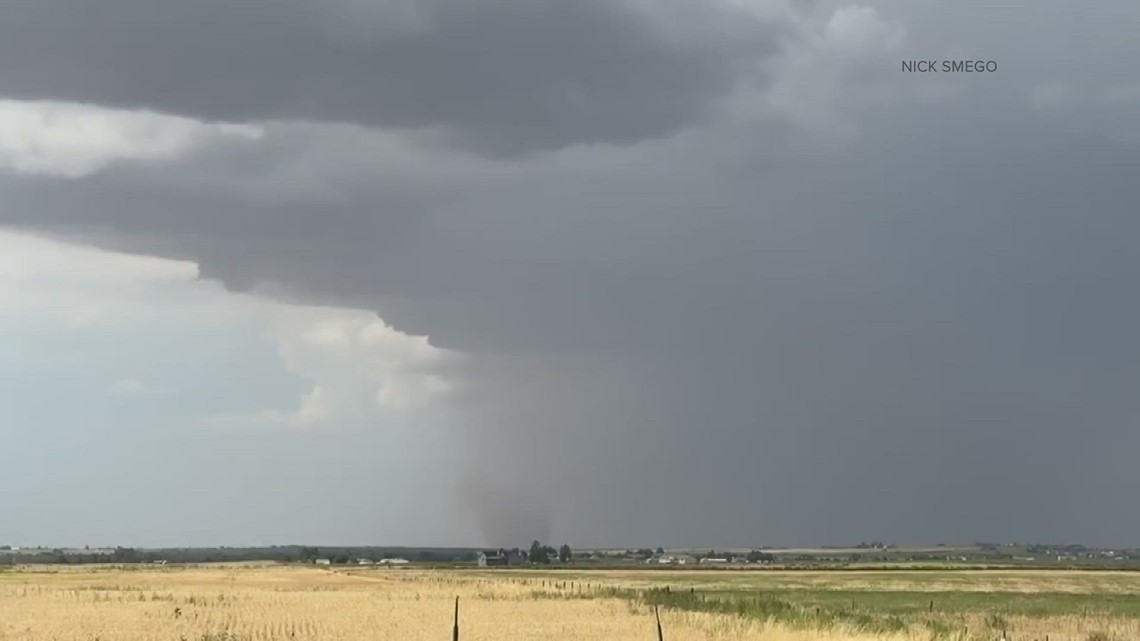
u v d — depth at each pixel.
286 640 52.09
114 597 87.44
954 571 191.62
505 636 54.31
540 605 78.69
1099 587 132.25
